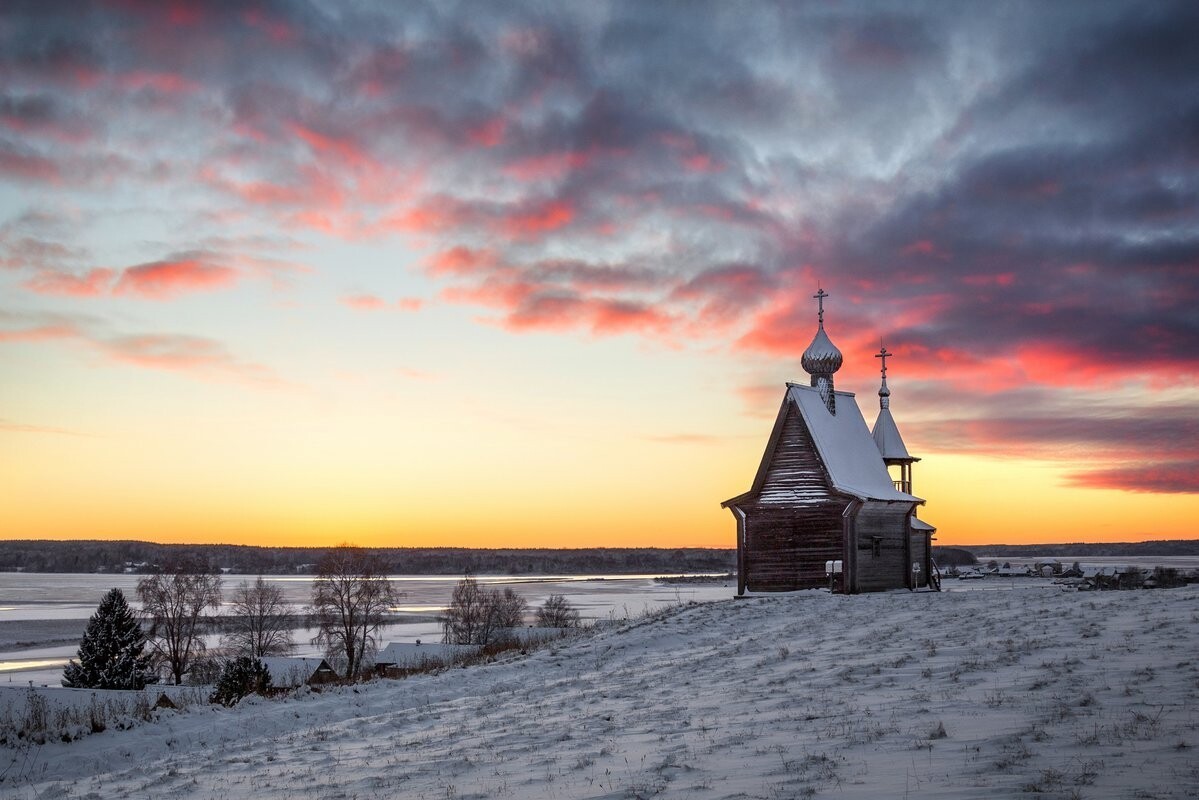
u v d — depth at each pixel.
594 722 21.00
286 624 116.44
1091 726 14.83
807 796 12.46
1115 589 44.97
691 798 13.11
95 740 25.98
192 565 98.00
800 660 27.20
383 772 17.98
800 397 52.25
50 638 137.75
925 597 44.06
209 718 28.84
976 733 15.20
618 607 158.75
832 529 50.12
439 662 42.41
